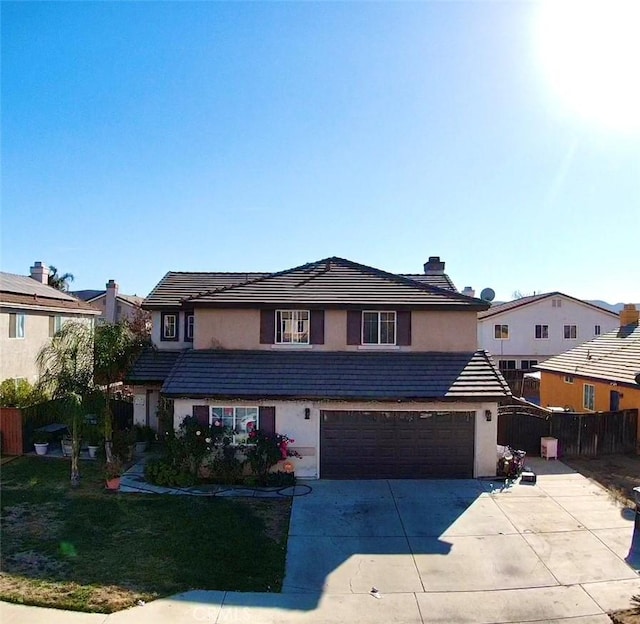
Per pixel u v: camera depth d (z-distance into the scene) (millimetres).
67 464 17516
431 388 16391
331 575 9992
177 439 15906
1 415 18969
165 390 16219
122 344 17672
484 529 12195
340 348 18422
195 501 13781
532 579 9922
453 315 18531
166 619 8305
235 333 18453
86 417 15406
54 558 10266
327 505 13703
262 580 9688
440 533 11953
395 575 10031
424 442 16359
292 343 18469
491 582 9805
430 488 15203
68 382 15453
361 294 18797
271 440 15891
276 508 13438
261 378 16844
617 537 11766
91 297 52500
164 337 22484
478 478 16234
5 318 24156
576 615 8742
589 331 40969
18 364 25031
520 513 13211
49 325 27859
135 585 9281
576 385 25250
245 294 18641
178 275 25578
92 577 9523
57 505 13320
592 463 18281
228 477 15609
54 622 8102
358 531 12031
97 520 12289
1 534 11414
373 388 16391
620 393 21312
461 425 16422
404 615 8680
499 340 40531
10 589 9023
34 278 33906
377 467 16312
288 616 8555
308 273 20438
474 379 16891
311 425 16328
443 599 9203
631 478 16438
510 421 19391
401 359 17922
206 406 16359
